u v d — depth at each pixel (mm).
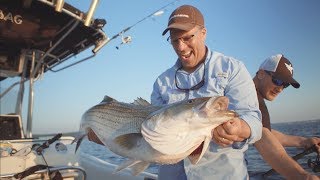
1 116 2072
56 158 1636
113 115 1076
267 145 1134
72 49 2277
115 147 1044
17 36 2055
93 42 2121
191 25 1032
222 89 1021
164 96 1145
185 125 835
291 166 1084
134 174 956
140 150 936
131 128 994
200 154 842
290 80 1313
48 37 2109
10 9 1805
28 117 2162
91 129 1176
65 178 1521
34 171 1447
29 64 2439
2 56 2268
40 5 1781
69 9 1753
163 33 1071
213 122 805
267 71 1354
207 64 1067
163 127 863
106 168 2119
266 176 1427
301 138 1473
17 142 1720
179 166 1068
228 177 959
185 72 1111
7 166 1492
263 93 1376
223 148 974
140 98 1036
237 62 1042
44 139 1815
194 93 1066
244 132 834
